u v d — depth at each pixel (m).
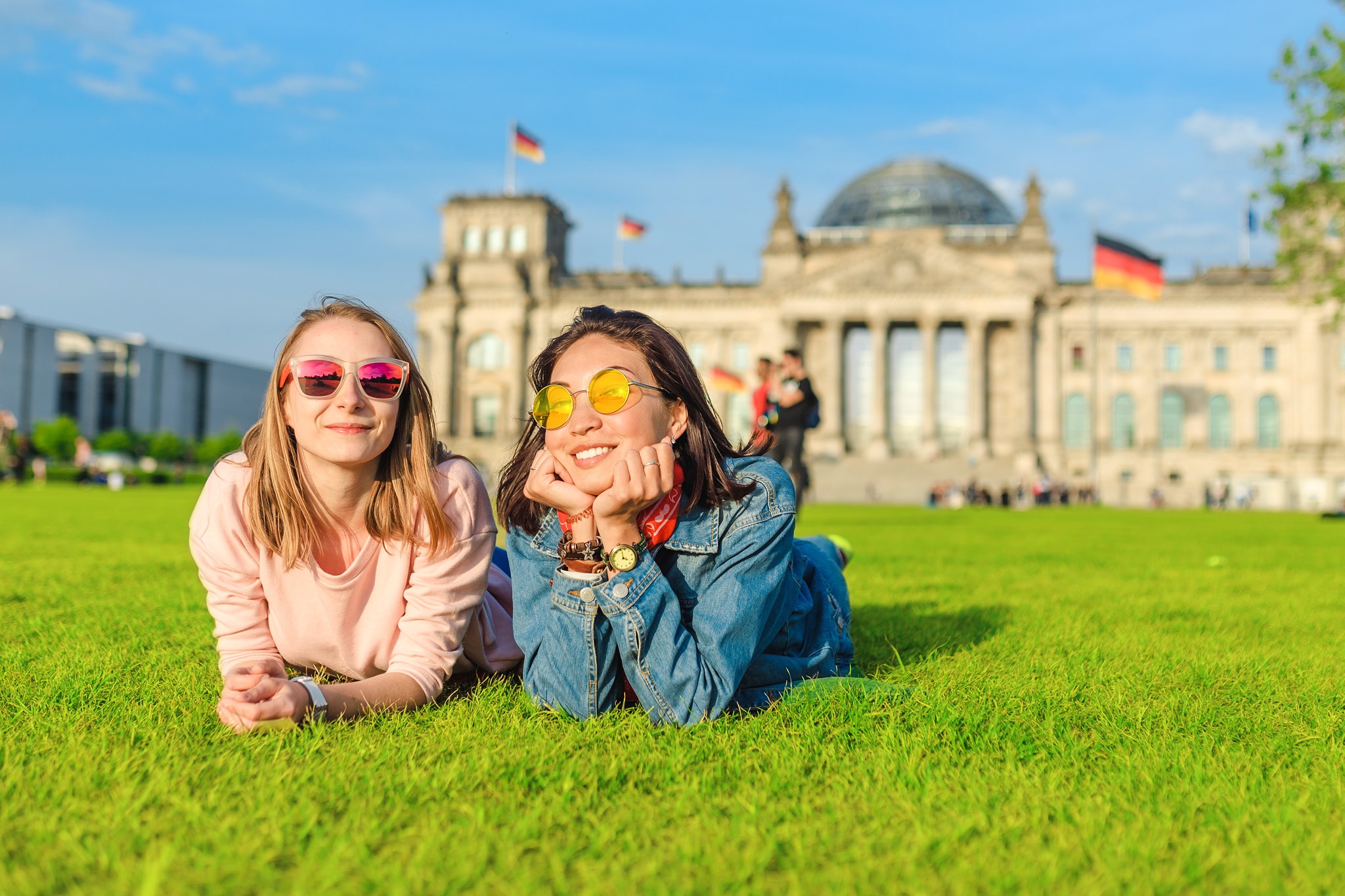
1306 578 4.12
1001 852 1.01
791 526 1.45
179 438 44.38
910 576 4.01
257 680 1.34
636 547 1.40
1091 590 3.50
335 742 1.32
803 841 1.02
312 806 1.08
